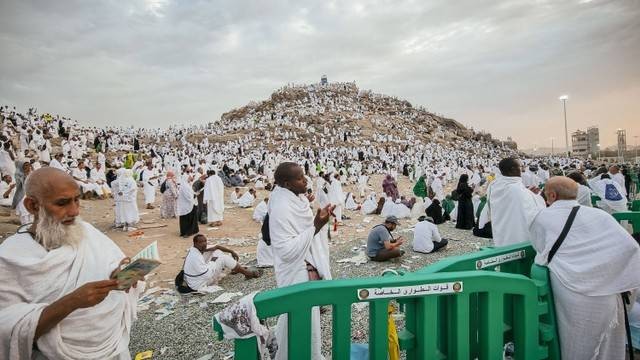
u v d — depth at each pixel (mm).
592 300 2346
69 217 1777
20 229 1791
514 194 3887
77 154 25156
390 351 2139
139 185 20609
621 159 58000
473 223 10195
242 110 104125
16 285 1621
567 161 48969
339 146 57094
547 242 2570
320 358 2570
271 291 1907
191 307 5164
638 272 2277
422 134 80188
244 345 1899
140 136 56031
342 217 13641
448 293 2055
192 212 10281
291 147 48844
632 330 3182
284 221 2572
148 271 1773
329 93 102000
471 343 2371
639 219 3725
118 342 1881
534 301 2344
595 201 7062
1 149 14383
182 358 3789
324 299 1904
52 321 1569
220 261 6059
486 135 101812
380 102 103312
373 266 6734
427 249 7488
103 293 1644
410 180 32062
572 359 2441
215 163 27234
